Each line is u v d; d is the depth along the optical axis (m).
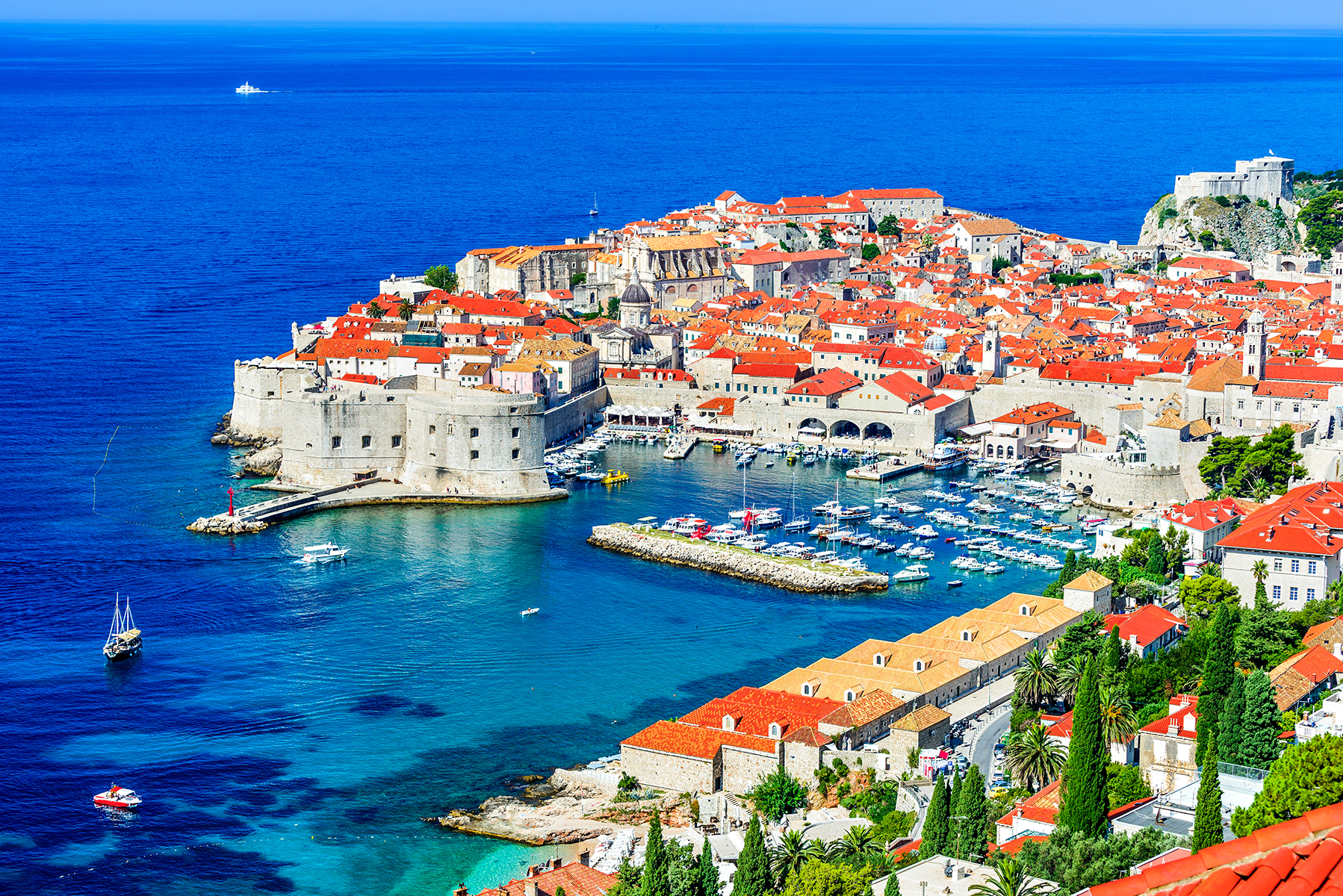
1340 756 145.12
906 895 167.50
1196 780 194.38
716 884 193.12
